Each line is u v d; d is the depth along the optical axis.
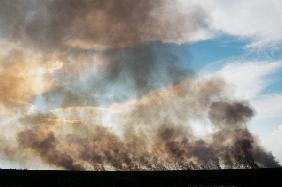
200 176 81.25
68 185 62.03
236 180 75.31
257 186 67.00
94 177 72.25
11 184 58.59
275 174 79.12
